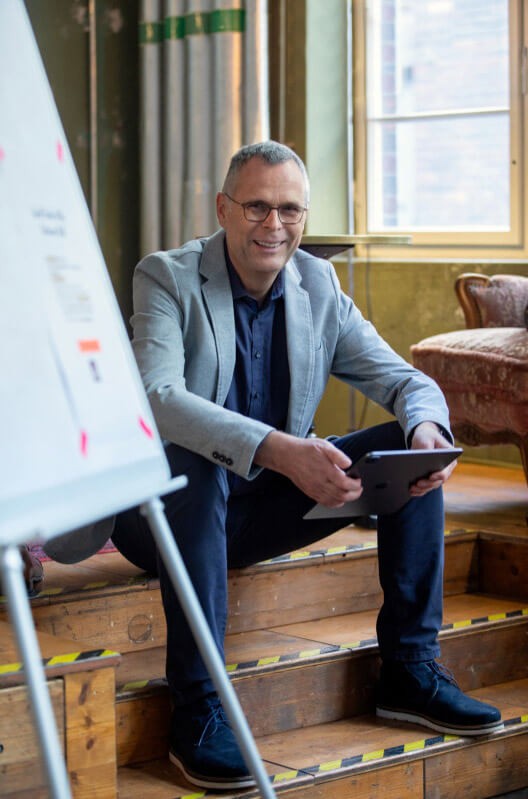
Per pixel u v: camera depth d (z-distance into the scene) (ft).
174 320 7.95
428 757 7.84
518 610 9.73
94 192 17.02
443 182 15.61
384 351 8.76
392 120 15.96
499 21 14.93
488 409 11.37
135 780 7.20
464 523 10.96
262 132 15.75
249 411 8.24
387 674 8.35
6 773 6.20
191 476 7.25
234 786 7.00
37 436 4.79
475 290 12.89
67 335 5.24
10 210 5.13
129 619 8.30
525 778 8.41
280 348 8.34
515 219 14.88
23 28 5.67
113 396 5.43
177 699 7.32
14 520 4.52
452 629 9.06
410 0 15.67
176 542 7.22
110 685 6.59
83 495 4.94
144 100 16.74
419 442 7.84
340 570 9.48
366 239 11.84
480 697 9.01
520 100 14.78
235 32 15.78
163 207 16.79
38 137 5.54
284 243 7.96
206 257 8.19
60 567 9.00
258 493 8.27
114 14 17.06
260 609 9.00
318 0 15.74
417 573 8.16
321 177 15.98
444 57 15.47
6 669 6.32
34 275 5.15
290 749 7.73
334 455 7.15
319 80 15.85
